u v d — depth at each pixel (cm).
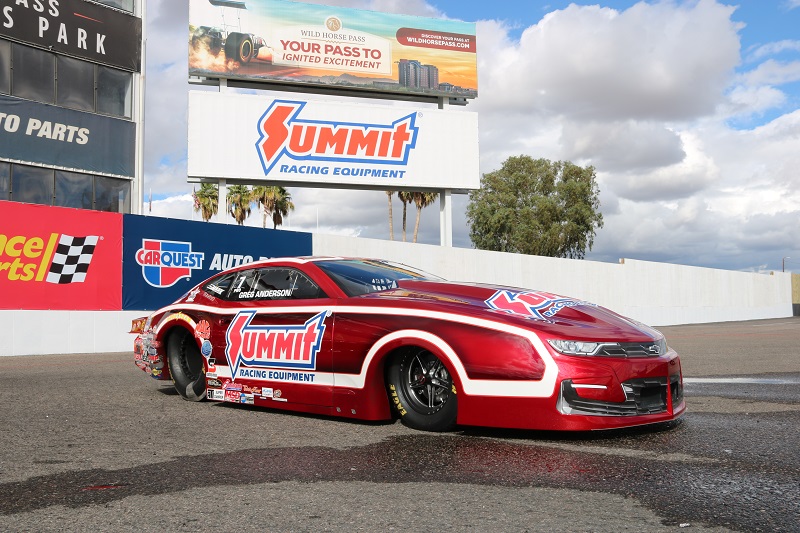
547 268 2773
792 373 761
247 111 2402
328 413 445
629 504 266
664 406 402
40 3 1781
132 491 290
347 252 1888
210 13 2402
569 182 5712
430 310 411
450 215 2653
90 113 1889
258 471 322
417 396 426
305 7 2508
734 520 246
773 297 4700
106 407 519
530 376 373
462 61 2684
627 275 3262
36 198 1773
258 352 485
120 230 1323
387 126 2545
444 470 322
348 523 247
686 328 2592
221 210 2406
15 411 500
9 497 284
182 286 1420
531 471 318
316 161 2461
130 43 1989
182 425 441
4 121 1705
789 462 330
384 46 2594
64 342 1241
